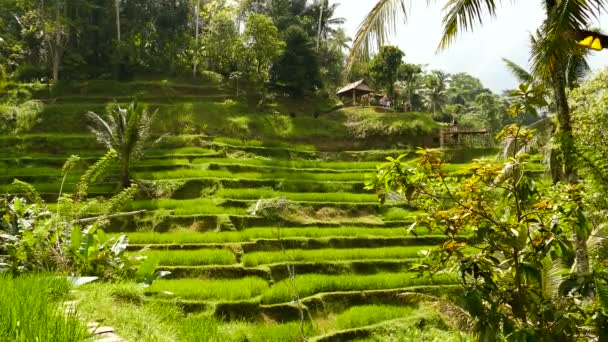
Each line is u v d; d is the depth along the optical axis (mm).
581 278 4711
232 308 12180
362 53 8477
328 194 22906
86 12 43312
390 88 46594
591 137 9398
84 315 5152
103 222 9984
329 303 13703
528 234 5047
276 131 34469
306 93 43312
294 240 17859
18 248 8219
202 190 23016
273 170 26531
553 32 7254
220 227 18859
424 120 35812
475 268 5020
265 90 40469
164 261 15062
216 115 34469
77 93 37969
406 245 18688
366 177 5539
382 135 35031
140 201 20625
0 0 40938
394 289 14375
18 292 4305
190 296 12461
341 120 36844
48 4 39781
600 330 4613
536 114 5477
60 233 9023
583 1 7020
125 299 7371
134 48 41875
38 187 22016
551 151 10469
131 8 45375
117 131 22375
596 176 7234
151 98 37500
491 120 52562
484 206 5219
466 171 5199
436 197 5406
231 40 41344
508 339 4656
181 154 27719
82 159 26047
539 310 4883
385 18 8234
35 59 43844
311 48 42531
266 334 10820
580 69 16219
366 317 12641
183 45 43562
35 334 3133
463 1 8203
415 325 12125
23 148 28156
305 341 5668
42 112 32375
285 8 50375
